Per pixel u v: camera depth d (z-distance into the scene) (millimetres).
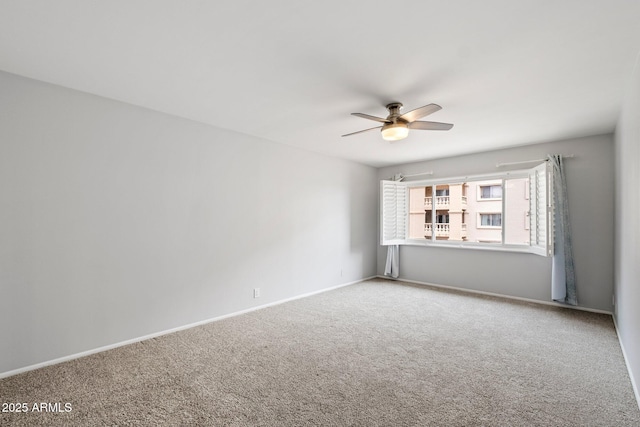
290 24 1778
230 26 1802
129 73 2404
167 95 2824
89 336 2766
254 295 4102
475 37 1889
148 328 3131
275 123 3611
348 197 5672
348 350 2873
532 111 3148
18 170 2422
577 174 4152
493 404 2045
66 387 2227
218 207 3725
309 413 1941
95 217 2803
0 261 2338
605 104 2961
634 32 1813
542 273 4473
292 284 4625
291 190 4625
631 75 2338
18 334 2418
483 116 3301
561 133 3936
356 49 2039
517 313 3982
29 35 1897
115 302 2916
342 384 2283
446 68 2279
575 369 2523
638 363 2100
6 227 2369
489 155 4941
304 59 2174
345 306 4285
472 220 8805
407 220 5938
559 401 2082
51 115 2576
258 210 4164
